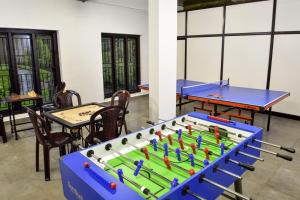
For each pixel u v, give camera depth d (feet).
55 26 17.53
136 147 5.93
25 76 17.07
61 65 18.40
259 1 17.31
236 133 6.59
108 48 22.58
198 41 21.47
